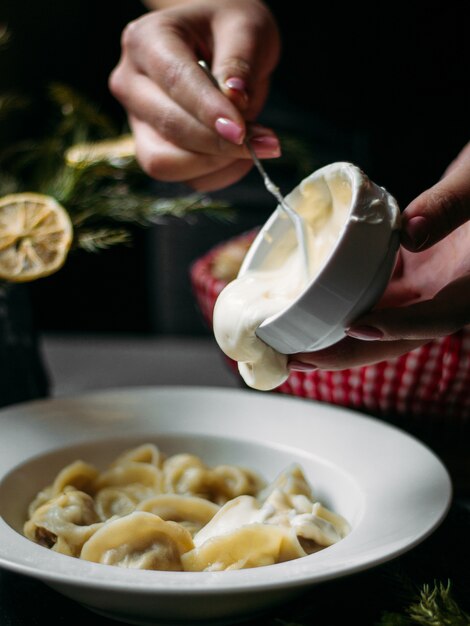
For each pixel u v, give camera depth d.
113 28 3.60
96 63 3.64
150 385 2.00
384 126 2.87
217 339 1.09
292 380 1.61
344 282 0.93
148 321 3.73
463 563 1.18
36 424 1.46
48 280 3.67
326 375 1.56
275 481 1.36
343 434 1.43
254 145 1.36
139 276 3.68
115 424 1.51
